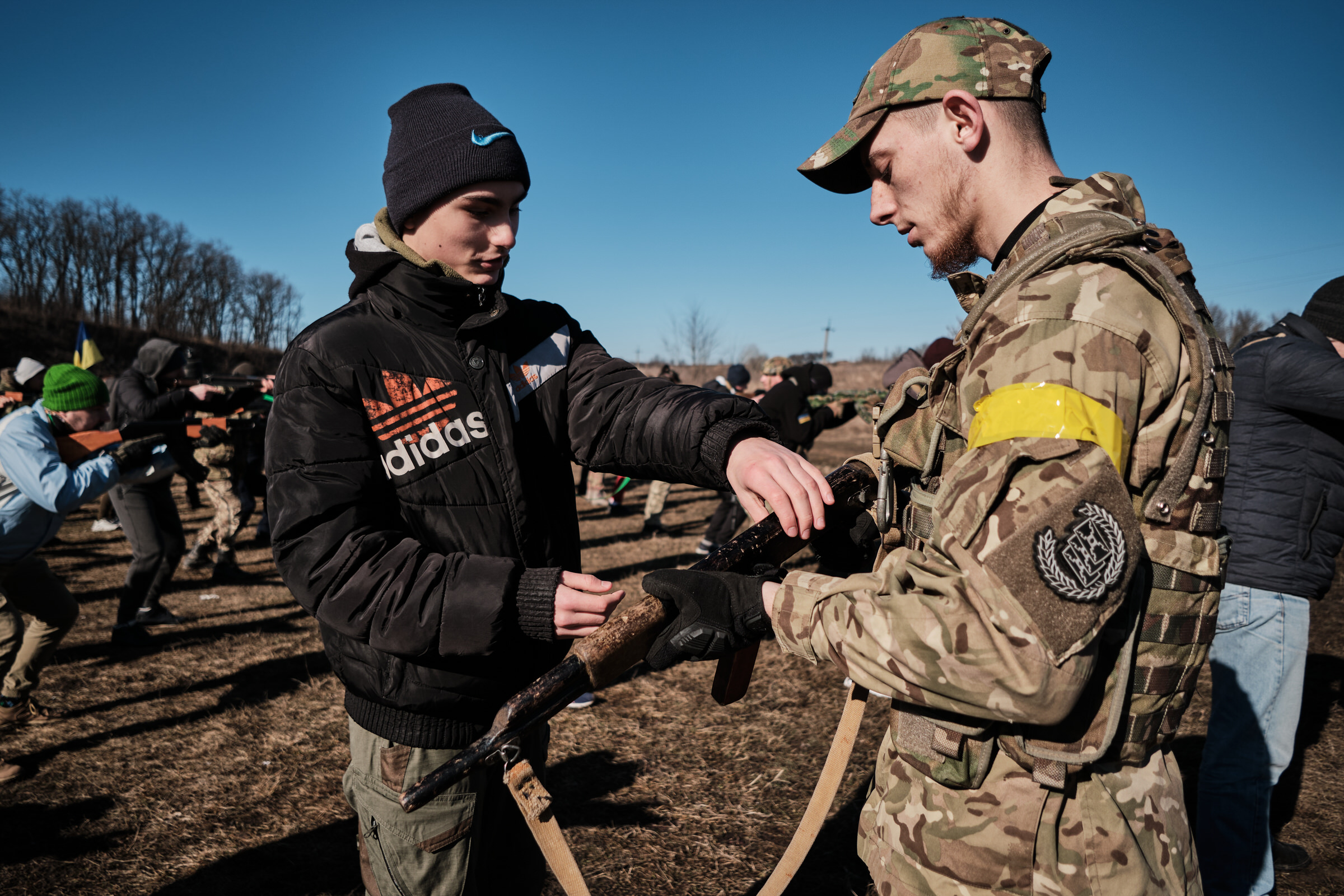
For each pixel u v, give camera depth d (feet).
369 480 3.53
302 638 14.11
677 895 7.09
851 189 3.98
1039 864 2.83
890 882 3.20
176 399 16.69
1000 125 3.04
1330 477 6.37
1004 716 2.31
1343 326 8.25
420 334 3.72
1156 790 2.94
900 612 2.42
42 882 7.19
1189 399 2.64
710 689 11.72
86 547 21.61
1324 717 10.69
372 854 3.84
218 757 9.59
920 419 3.20
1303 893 7.13
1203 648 2.93
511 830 4.18
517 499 3.82
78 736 10.12
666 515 28.43
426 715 3.67
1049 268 2.74
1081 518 2.26
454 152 3.52
